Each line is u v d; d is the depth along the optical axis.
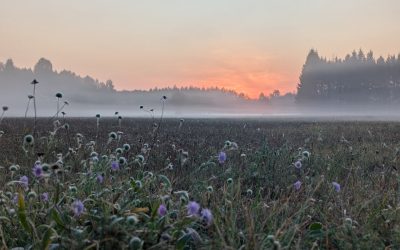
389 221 4.46
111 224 3.40
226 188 5.64
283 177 7.23
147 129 19.72
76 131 17.05
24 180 4.77
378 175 7.37
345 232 4.11
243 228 4.32
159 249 3.45
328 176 7.17
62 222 3.64
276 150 9.45
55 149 9.05
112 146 10.49
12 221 4.13
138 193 4.84
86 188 4.98
